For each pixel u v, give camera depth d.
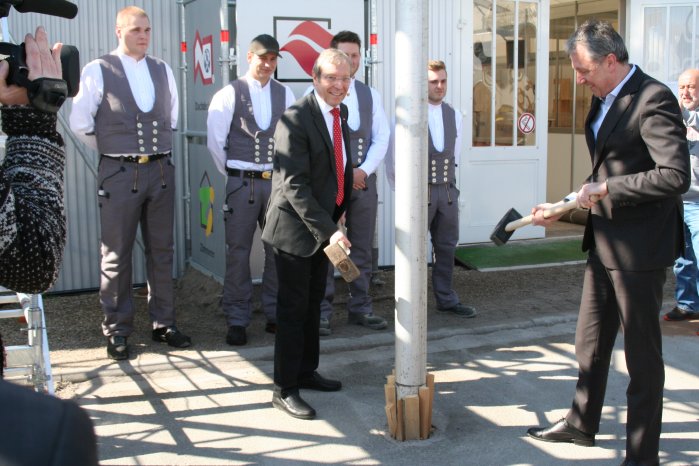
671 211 3.29
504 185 7.89
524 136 7.95
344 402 4.26
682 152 3.11
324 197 3.96
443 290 5.84
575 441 3.73
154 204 4.95
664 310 6.02
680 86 5.59
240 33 5.68
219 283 5.95
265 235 4.01
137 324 5.58
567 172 9.55
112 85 4.76
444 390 4.44
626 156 3.29
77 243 6.42
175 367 4.74
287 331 4.04
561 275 6.97
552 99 9.64
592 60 3.27
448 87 7.48
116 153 4.79
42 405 0.82
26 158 1.71
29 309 3.93
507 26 7.73
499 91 7.78
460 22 7.45
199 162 6.21
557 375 4.68
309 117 3.86
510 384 4.53
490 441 3.78
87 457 0.79
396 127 3.56
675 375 4.67
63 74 1.84
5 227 1.59
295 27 5.83
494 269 7.16
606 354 3.64
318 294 4.26
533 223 3.59
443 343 5.25
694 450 3.69
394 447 3.73
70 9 1.97
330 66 3.87
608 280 3.51
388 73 7.05
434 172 5.68
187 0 6.22
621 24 8.23
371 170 5.30
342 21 5.98
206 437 3.83
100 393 4.37
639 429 3.35
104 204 4.80
